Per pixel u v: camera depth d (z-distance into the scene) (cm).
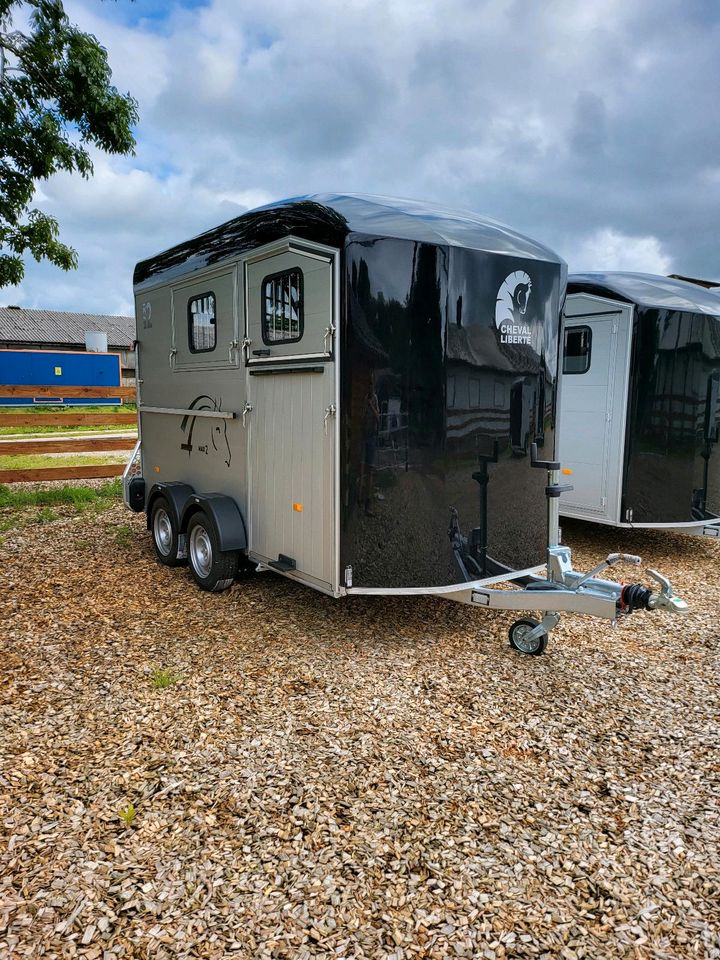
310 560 396
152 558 589
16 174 859
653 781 273
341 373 355
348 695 339
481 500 392
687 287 631
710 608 487
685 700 342
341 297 349
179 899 206
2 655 379
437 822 244
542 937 195
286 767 276
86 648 391
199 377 516
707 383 595
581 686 354
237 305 450
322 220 357
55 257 938
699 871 223
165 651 388
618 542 701
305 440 390
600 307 591
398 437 361
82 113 871
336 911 203
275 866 220
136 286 625
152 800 253
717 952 191
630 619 457
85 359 2225
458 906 206
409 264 354
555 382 427
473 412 380
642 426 577
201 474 530
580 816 250
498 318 384
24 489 934
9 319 3762
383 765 279
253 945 190
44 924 195
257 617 446
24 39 819
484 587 438
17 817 241
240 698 333
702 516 612
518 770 279
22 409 2052
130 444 1047
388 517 367
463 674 366
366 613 457
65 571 547
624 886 216
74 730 302
